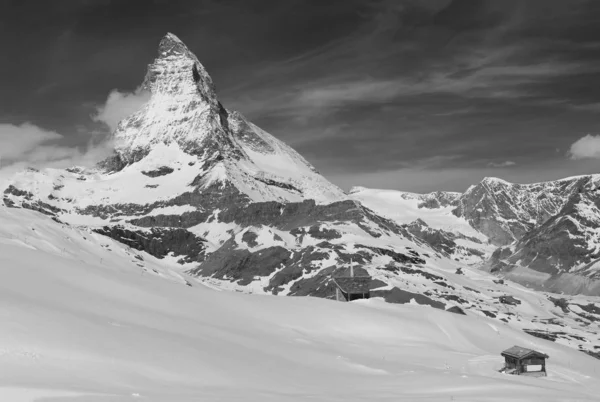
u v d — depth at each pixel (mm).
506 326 128125
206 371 57594
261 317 97312
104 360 52719
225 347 70375
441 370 81375
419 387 66000
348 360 79188
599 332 193625
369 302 123938
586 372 107000
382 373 74750
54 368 48500
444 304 179125
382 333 104375
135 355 55969
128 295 81000
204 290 100688
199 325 78500
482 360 93625
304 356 77312
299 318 102062
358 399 55625
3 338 50562
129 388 48094
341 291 164750
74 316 61062
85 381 47406
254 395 52312
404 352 94438
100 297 75312
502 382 70500
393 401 55969
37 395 41469
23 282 69000
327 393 58500
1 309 55562
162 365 55812
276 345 79938
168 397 46812
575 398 64688
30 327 54000
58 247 163375
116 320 66750
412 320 113500
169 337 65938
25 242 150000
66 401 41312
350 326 104438
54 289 70562
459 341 109938
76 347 53312
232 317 91438
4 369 45906
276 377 62250
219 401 47500
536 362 88312
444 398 59094
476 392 64062
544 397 63250
